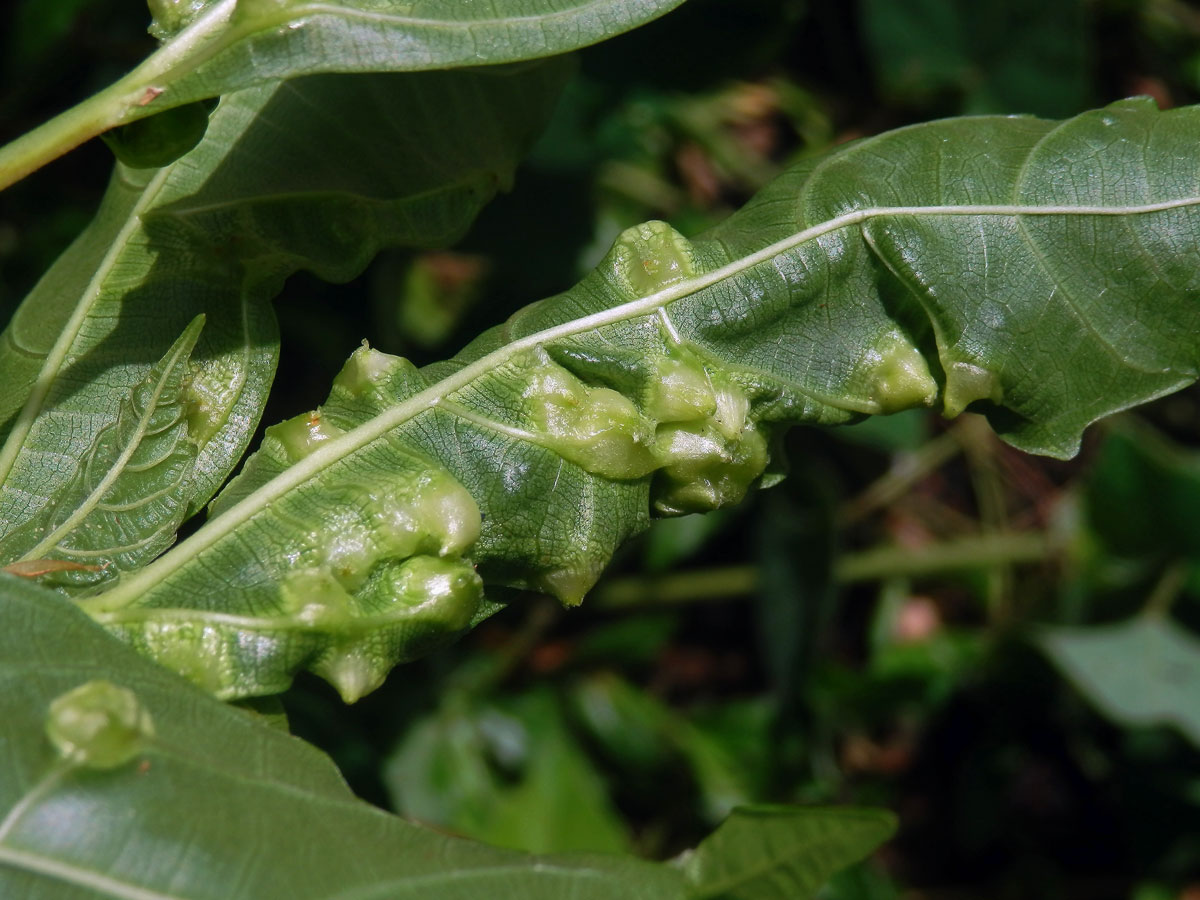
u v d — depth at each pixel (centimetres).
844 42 52
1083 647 47
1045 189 27
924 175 28
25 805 22
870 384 27
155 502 26
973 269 27
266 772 23
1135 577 49
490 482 26
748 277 27
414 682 46
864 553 55
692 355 27
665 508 27
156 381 26
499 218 41
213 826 23
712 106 52
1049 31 44
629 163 52
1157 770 53
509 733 48
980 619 57
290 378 45
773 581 48
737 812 27
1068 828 57
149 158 25
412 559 25
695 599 52
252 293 28
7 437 27
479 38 25
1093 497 49
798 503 47
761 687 56
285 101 29
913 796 57
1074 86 44
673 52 41
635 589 52
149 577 25
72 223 42
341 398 26
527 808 47
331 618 25
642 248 27
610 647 51
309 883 23
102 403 28
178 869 22
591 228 42
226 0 25
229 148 29
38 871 22
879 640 54
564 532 26
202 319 26
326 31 25
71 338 28
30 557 26
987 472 55
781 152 54
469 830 46
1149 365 27
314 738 40
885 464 55
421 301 51
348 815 23
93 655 24
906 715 54
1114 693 46
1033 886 56
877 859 57
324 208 29
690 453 27
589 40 26
